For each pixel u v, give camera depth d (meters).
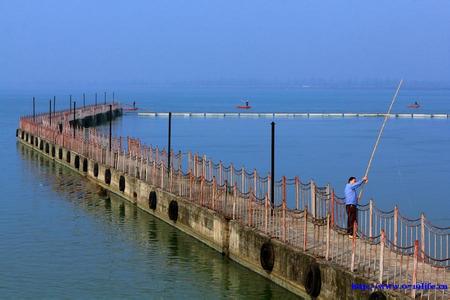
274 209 27.28
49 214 39.50
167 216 36.53
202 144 85.88
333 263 21.16
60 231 35.12
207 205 32.25
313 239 24.48
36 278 27.02
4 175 55.12
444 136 100.06
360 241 21.73
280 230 25.94
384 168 64.38
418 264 21.25
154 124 121.81
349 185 24.61
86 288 25.78
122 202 43.53
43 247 31.80
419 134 103.69
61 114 95.62
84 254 30.56
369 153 76.81
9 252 30.80
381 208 44.75
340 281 20.33
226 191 30.03
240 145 84.94
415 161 69.62
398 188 52.66
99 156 51.16
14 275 27.34
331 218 24.11
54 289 25.67
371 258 21.66
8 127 109.75
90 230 35.41
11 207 41.50
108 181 47.47
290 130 110.12
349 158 72.19
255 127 116.50
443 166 65.69
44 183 51.03
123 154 45.28
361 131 108.94
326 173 60.97
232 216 29.20
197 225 32.47
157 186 38.47
